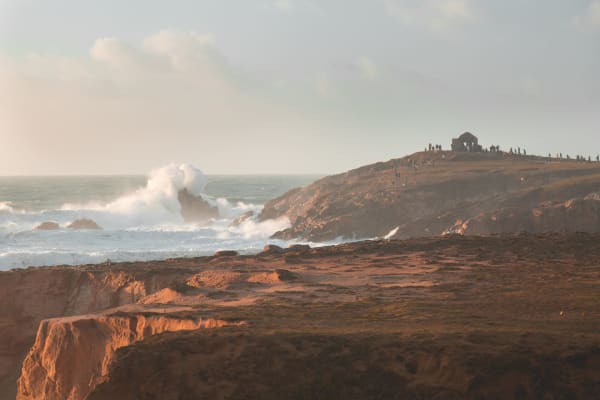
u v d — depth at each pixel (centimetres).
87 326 6912
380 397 3834
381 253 13425
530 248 13038
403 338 4462
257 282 9656
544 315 6100
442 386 3831
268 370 4141
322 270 11200
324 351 4316
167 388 4091
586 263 10950
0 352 10888
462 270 10531
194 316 6131
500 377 3828
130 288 11038
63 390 6981
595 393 3691
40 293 11356
